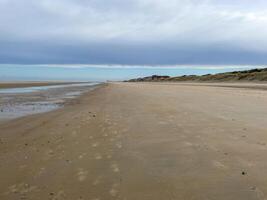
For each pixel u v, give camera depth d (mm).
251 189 5184
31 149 8703
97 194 5363
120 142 8992
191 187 5422
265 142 8195
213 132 9750
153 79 190750
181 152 7609
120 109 17484
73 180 6074
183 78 138125
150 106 18391
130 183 5777
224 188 5289
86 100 26797
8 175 6543
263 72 83125
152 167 6609
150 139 9195
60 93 40312
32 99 29375
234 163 6543
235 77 87562
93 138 9742
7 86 64250
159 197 5113
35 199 5297
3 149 8883
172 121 12258
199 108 16359
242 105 17266
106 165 6902
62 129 11695
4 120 15008
